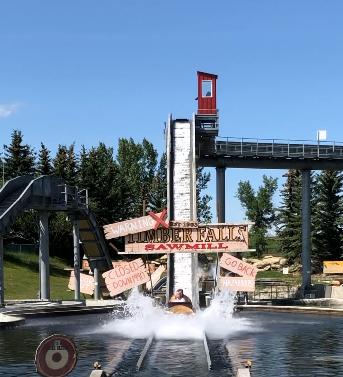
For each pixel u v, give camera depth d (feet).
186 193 164.66
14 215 134.10
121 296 171.12
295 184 305.53
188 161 171.83
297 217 288.10
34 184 143.13
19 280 217.77
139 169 400.88
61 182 157.99
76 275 159.53
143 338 92.38
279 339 90.94
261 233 368.89
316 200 287.69
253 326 108.37
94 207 287.69
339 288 180.14
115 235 128.26
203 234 128.26
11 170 290.15
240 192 484.74
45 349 49.93
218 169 190.49
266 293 195.62
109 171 308.40
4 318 111.45
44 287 152.05
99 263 170.71
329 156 192.03
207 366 68.80
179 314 115.85
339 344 85.81
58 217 266.36
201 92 186.70
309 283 187.42
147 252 128.16
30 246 262.26
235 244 127.54
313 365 69.41
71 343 50.16
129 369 67.05
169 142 172.76
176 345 84.28
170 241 128.26
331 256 284.61
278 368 67.67
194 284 140.46
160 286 179.73
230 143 186.70
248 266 130.11
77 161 306.76
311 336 94.63
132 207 344.08
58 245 283.18
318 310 135.74
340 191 284.41
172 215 159.53
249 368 61.82
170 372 65.51
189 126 181.06
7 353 77.97
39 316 126.52
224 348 82.02
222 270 141.59
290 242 290.76
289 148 189.88
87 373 64.64
